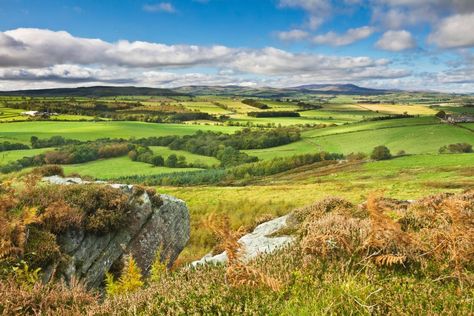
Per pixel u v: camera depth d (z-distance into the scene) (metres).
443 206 5.46
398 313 3.75
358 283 4.36
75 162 144.25
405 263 5.00
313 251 5.28
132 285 7.34
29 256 8.68
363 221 6.81
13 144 154.12
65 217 10.34
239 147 180.12
